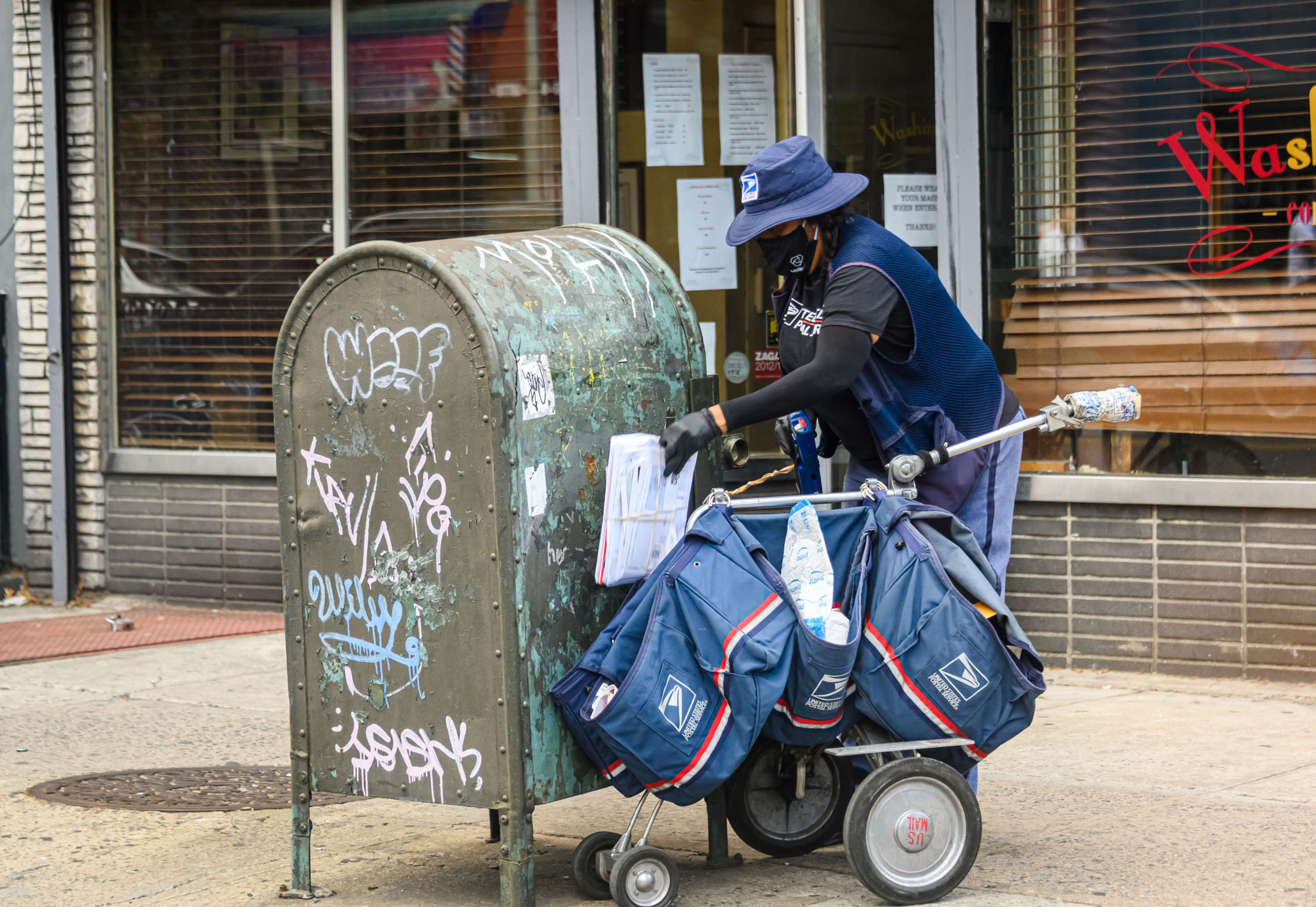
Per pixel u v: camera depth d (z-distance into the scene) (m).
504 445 4.72
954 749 5.23
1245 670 8.38
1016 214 8.94
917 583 4.99
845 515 5.20
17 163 11.18
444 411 4.80
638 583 5.18
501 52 10.25
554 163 10.20
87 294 11.21
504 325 4.77
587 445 5.11
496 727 4.82
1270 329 8.42
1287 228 8.35
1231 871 5.30
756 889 5.23
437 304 4.79
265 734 7.75
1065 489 8.69
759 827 5.58
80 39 11.10
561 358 4.99
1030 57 8.84
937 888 4.99
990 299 9.03
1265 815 5.99
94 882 5.43
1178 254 8.60
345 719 5.13
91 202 11.16
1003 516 5.62
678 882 5.10
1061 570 8.77
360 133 10.65
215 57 10.94
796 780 5.58
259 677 9.05
